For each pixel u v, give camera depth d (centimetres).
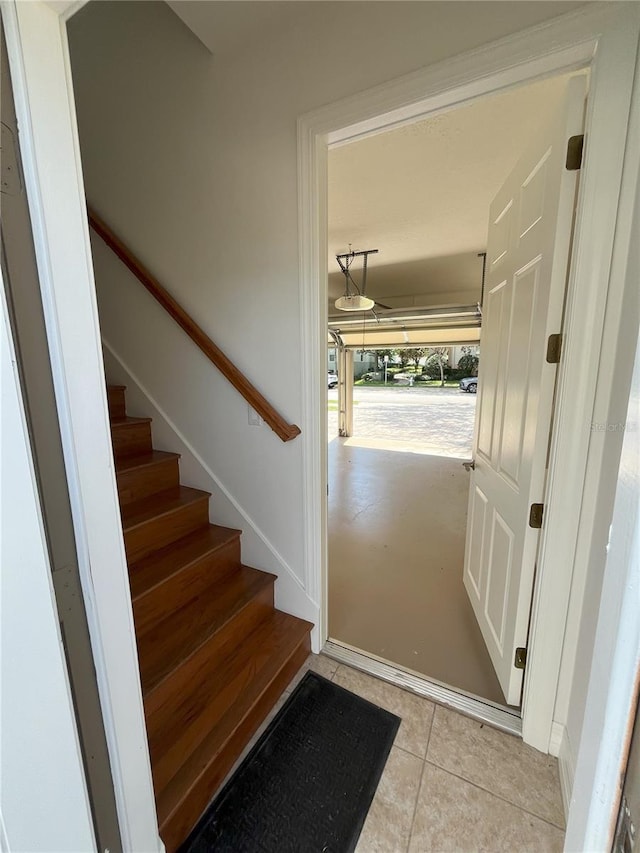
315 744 127
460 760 122
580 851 44
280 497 168
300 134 130
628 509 37
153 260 175
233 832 103
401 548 289
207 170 153
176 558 156
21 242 55
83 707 69
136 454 192
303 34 124
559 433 107
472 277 452
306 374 149
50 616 53
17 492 48
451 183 222
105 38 162
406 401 1227
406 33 109
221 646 143
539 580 117
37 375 58
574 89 98
